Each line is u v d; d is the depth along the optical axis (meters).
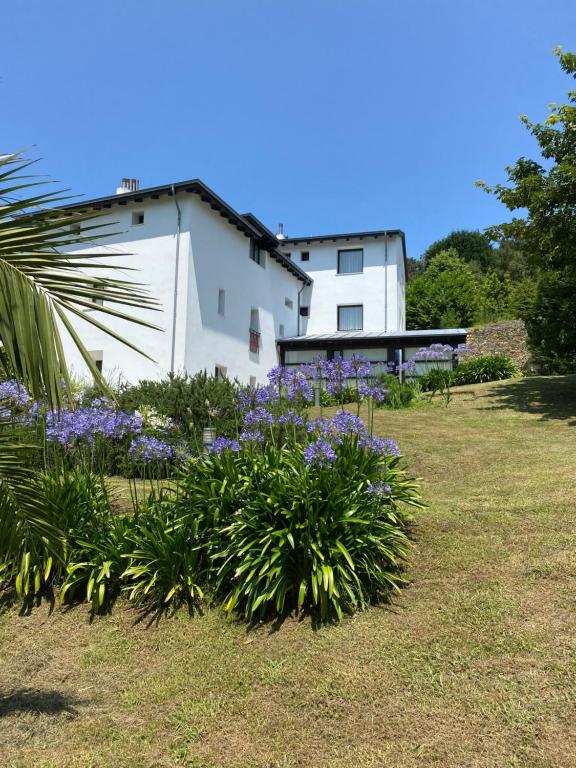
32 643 4.32
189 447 6.24
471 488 6.97
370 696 3.28
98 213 2.96
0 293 2.85
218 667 3.75
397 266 26.78
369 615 4.13
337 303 26.89
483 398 14.88
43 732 3.28
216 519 4.67
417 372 21.64
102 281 3.03
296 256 27.84
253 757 2.91
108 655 4.07
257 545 4.44
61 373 2.89
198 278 16.11
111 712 3.43
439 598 4.25
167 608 4.56
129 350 15.79
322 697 3.32
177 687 3.59
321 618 4.12
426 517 5.77
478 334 25.03
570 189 11.51
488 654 3.54
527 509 5.78
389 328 26.06
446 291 36.16
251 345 20.05
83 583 4.95
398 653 3.65
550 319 14.18
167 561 4.61
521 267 50.00
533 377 17.98
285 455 5.22
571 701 3.04
